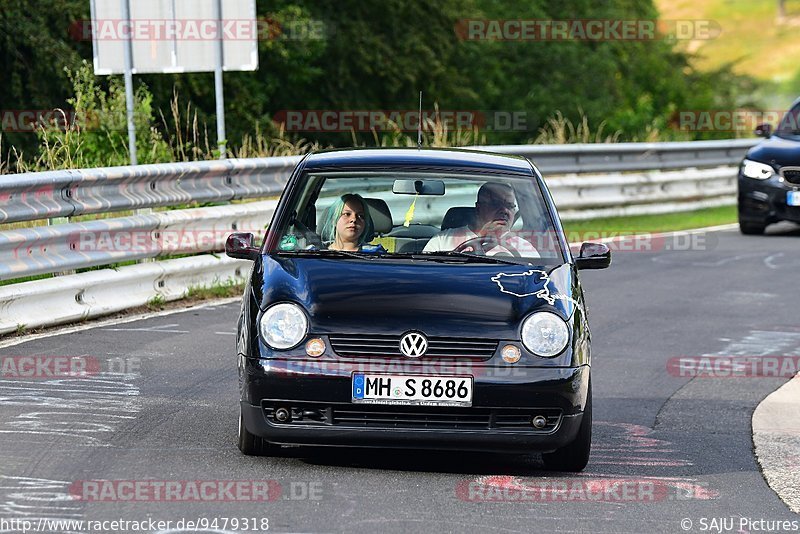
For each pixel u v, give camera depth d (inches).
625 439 1066.1
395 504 818.2
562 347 891.4
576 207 2891.2
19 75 3850.9
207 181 1774.1
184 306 1612.9
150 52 2277.3
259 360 877.2
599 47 6338.6
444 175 1046.4
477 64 5841.5
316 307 888.9
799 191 2605.8
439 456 970.7
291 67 4845.0
